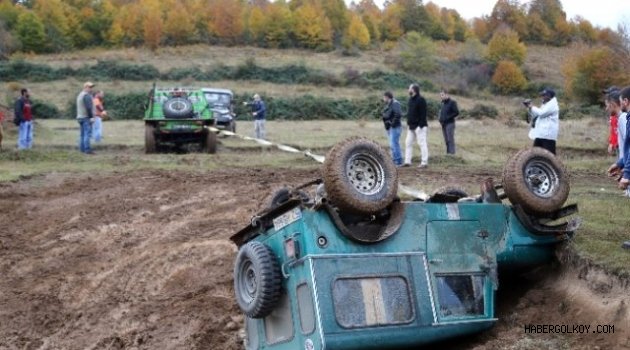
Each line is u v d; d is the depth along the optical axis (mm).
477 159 19859
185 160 19812
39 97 53156
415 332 7004
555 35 99125
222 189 15414
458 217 7551
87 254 12953
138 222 13914
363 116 49500
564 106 52969
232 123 29484
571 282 8008
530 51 93625
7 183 16781
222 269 11695
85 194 15828
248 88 60344
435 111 49938
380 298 6938
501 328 7777
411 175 15648
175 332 10297
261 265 7203
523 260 7938
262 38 85250
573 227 8188
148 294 11539
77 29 82625
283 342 7215
